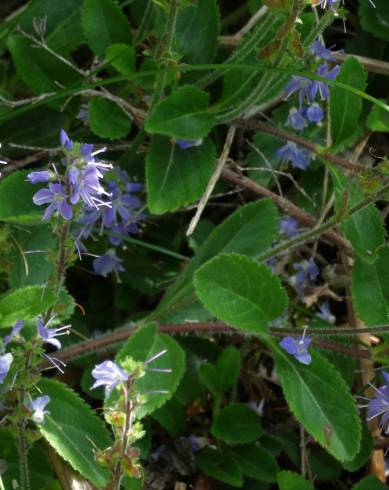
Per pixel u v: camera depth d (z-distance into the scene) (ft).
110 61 0.89
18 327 0.73
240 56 0.90
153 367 0.83
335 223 0.84
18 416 0.72
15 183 0.84
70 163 0.69
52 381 0.79
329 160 0.93
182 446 0.89
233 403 0.88
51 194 0.70
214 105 0.90
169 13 0.84
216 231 0.88
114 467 0.68
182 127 0.88
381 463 0.90
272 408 0.95
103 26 0.91
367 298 0.88
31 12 0.94
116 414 0.67
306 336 0.86
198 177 0.89
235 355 0.89
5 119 0.90
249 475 0.87
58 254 0.73
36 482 0.81
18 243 0.84
